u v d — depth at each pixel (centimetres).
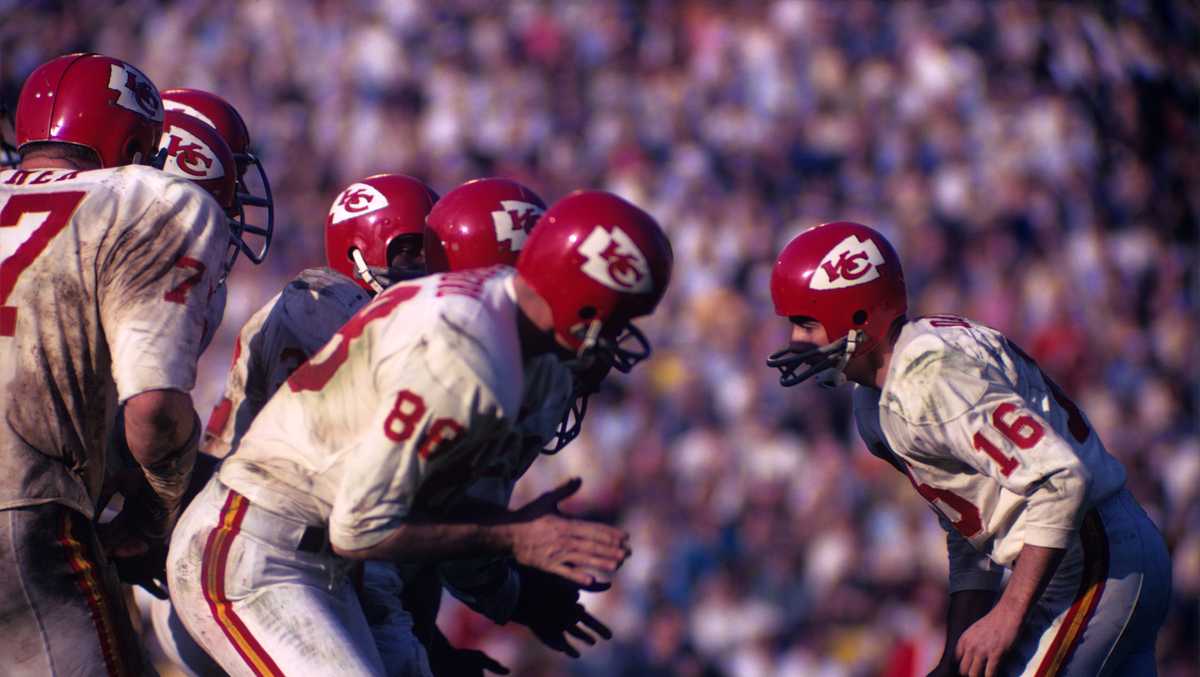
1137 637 1355
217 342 4238
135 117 1208
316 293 1320
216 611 1093
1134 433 4203
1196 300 4716
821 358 1328
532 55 5369
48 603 1087
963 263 4631
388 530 1029
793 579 3697
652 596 3669
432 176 5100
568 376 1162
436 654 1511
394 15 5456
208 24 5547
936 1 5384
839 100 5128
